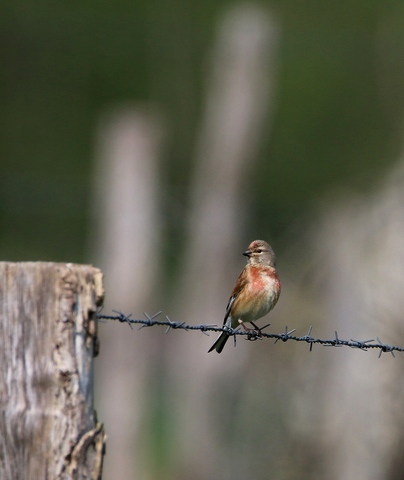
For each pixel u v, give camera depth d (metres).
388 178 17.22
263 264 9.64
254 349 17.22
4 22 29.14
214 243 19.27
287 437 15.07
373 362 13.98
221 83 19.88
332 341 8.35
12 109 29.59
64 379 5.64
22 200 26.31
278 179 28.16
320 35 28.28
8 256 25.92
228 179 19.58
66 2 29.36
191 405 18.12
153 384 19.44
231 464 16.38
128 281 17.84
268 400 15.77
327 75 28.19
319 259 16.86
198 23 27.62
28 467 5.58
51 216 26.44
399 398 13.45
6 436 5.58
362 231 16.11
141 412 17.48
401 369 13.62
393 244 15.28
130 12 29.44
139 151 18.28
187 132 26.45
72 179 29.58
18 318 5.64
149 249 18.09
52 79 29.69
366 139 27.67
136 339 17.75
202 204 19.55
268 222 22.59
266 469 15.08
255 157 19.92
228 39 19.78
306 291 16.88
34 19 29.28
